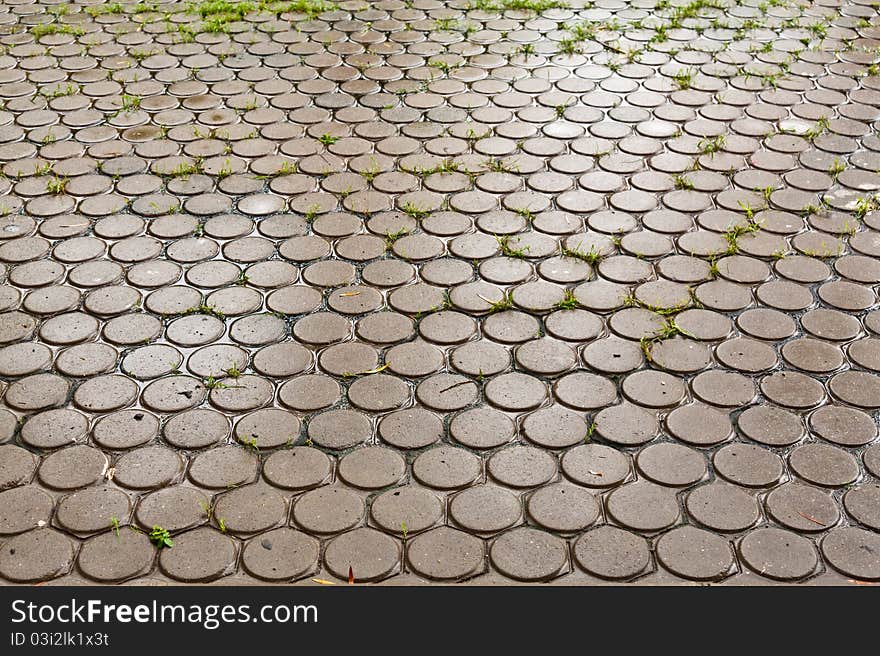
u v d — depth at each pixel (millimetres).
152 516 2996
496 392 3520
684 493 3080
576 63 6480
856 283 4133
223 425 3359
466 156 5242
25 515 2992
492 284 4156
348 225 4609
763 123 5578
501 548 2900
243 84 6168
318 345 3775
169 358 3691
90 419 3385
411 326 3889
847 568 2822
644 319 3912
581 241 4465
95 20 7316
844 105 5797
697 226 4574
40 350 3730
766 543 2902
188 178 5027
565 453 3244
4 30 7094
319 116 5719
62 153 5281
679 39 6883
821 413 3402
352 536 2939
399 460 3215
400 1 7699
